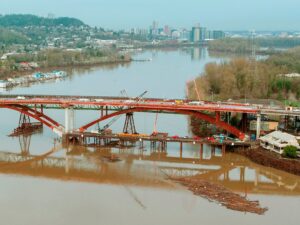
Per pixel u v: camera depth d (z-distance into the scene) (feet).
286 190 373.61
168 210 326.85
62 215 317.22
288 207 336.08
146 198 349.61
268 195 361.30
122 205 335.67
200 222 306.96
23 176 403.34
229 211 325.83
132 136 476.54
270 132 482.69
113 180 392.27
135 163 439.63
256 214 321.11
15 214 317.83
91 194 358.43
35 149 484.33
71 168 425.28
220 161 446.19
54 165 434.30
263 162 429.38
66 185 379.35
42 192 362.33
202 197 352.28
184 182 386.52
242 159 448.65
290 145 427.33
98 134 486.38
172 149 485.97
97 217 314.55
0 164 436.76
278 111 467.52
